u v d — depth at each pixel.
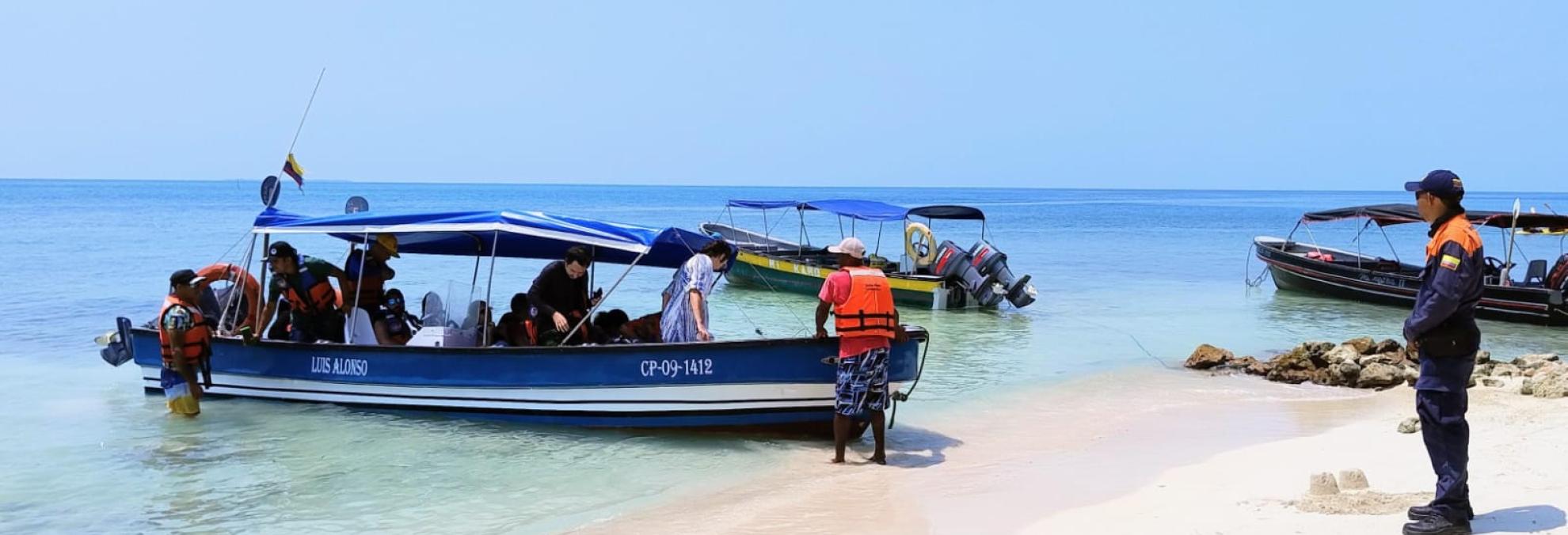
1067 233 60.91
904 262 21.94
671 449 9.12
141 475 8.45
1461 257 5.17
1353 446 8.88
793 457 8.88
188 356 10.09
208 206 84.94
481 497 7.86
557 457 8.86
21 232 45.59
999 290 20.94
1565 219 20.70
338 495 7.93
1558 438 8.22
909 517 7.18
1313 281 25.06
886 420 10.66
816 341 8.74
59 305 20.39
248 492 8.02
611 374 9.30
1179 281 29.14
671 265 11.41
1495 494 6.33
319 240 36.97
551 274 10.02
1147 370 14.09
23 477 8.38
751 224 70.69
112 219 59.00
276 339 10.94
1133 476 8.20
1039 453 9.20
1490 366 13.30
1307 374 13.29
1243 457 8.73
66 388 11.93
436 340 10.28
